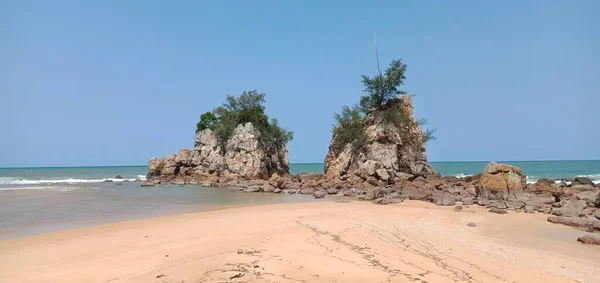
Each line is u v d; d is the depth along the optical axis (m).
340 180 53.38
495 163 33.00
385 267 11.08
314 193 42.12
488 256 13.48
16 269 11.21
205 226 18.95
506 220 22.95
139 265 11.13
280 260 11.34
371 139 55.12
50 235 17.05
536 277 11.11
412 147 57.38
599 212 22.69
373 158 53.94
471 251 14.15
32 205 30.97
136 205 31.38
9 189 49.34
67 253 13.41
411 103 60.94
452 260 12.46
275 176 52.72
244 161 67.25
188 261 11.21
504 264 12.42
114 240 15.73
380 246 14.02
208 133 73.00
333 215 22.70
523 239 17.39
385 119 56.44
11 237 17.05
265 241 14.24
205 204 32.31
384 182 49.22
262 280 9.48
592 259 13.84
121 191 47.50
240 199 37.16
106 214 25.42
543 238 17.78
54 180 72.88
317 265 10.97
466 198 33.09
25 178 79.12
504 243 16.23
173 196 40.53
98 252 13.47
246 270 10.22
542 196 33.44
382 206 29.09
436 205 31.03
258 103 78.31
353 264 11.23
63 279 9.93
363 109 60.06
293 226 18.11
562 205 27.92
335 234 16.03
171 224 19.95
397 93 60.59
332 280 9.71
